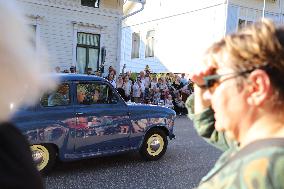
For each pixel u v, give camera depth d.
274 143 1.04
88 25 17.70
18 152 1.02
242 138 1.18
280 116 1.12
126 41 27.33
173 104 15.23
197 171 6.27
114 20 18.33
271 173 0.97
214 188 1.10
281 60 1.09
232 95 1.16
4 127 1.02
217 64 1.23
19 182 0.97
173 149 7.91
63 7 17.02
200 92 1.58
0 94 0.89
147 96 15.09
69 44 17.38
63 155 5.54
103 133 5.93
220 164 1.29
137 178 5.75
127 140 6.29
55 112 5.41
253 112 1.14
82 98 5.73
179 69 23.58
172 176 5.93
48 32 16.80
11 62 0.89
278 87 1.10
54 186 5.20
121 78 14.48
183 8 23.41
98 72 16.30
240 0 20.83
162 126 6.78
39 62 0.96
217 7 21.02
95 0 17.78
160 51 25.11
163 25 24.95
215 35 21.00
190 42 22.81
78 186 5.27
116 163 6.52
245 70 1.12
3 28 0.88
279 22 1.19
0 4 0.88
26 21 0.95
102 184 5.41
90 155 5.82
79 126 5.64
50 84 1.00
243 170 1.02
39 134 5.25
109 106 6.04
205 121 1.64
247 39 1.14
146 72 16.36
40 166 5.35
